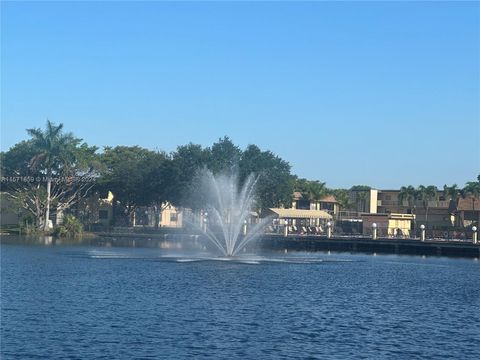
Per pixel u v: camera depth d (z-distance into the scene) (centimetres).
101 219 15462
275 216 13325
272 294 4894
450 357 3003
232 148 13950
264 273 6488
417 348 3153
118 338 3206
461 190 16525
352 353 3019
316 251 10725
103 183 14538
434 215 14425
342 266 7606
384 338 3353
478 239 11294
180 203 13375
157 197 14088
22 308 4000
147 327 3478
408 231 12625
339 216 16075
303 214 13650
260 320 3762
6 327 3419
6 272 6069
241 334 3362
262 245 11362
